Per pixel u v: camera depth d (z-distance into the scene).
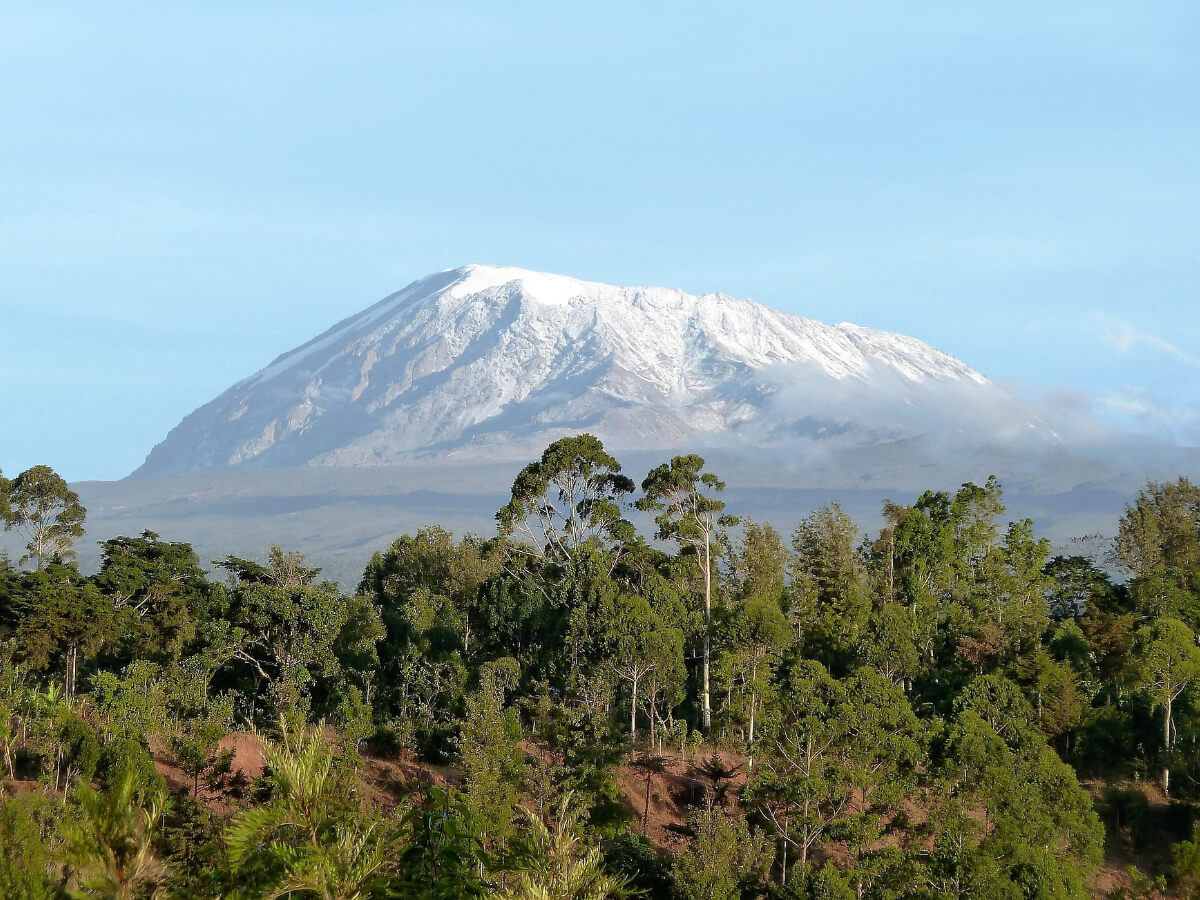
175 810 45.28
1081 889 51.50
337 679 73.56
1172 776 70.69
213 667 72.81
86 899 12.37
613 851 49.81
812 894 47.31
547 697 68.56
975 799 56.78
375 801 53.81
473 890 15.12
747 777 62.78
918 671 79.44
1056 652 83.44
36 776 50.78
